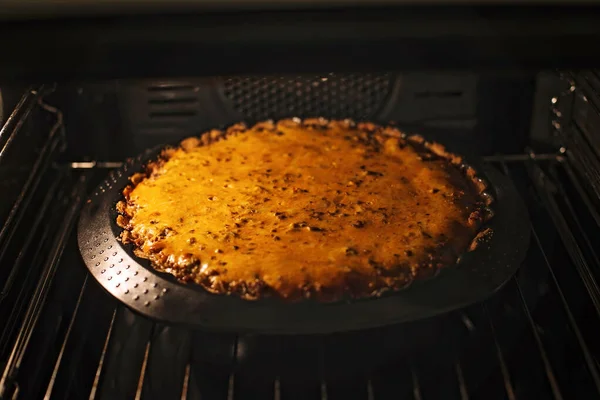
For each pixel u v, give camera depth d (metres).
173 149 0.71
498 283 0.55
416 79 0.77
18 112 0.67
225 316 0.52
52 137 0.76
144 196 0.65
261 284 0.54
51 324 0.64
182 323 0.52
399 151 0.70
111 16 0.51
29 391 0.59
